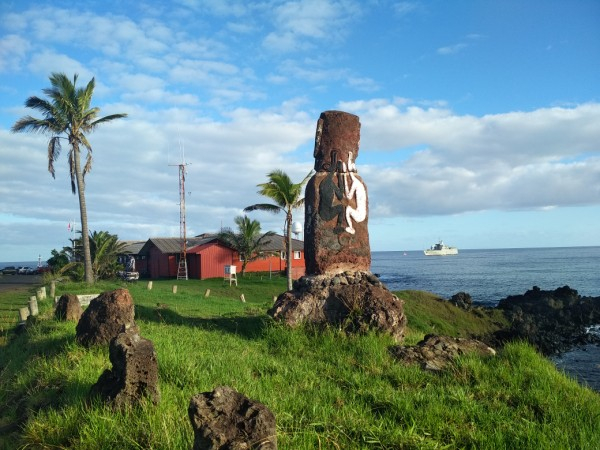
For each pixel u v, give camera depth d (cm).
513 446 558
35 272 5756
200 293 2909
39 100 2908
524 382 806
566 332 3278
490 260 16612
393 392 712
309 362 919
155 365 614
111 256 3694
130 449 505
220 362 817
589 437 587
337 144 1291
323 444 529
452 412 636
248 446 412
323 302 1169
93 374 736
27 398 734
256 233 4472
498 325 3161
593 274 8144
